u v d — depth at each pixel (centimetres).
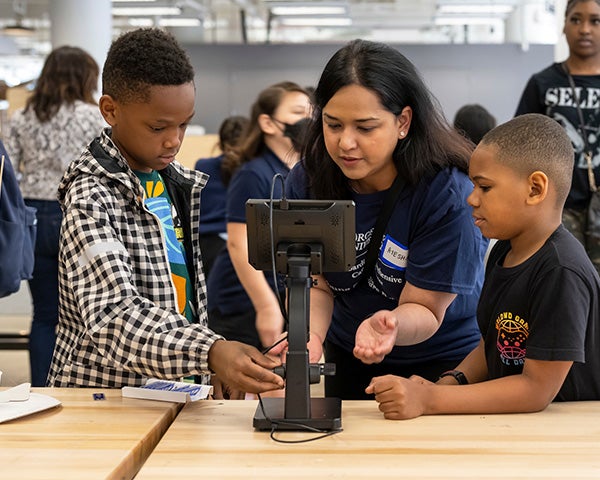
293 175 194
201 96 1148
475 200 156
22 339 532
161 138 161
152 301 165
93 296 153
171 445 132
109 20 730
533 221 154
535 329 151
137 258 164
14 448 128
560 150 153
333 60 165
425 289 178
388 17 1148
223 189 393
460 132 188
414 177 175
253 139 307
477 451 129
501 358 162
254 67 1140
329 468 121
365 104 161
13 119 375
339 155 167
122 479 122
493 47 1111
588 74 312
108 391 164
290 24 1196
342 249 150
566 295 148
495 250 168
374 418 149
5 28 1170
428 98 171
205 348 144
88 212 157
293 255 150
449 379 171
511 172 152
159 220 167
